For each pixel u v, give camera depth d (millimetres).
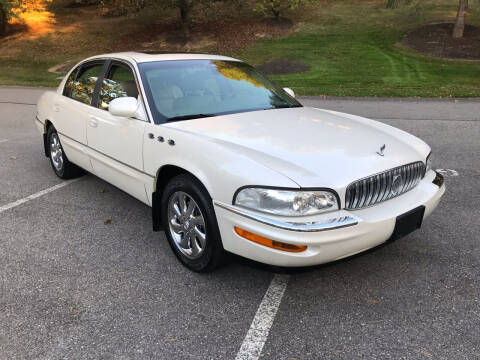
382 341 2492
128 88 3779
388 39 20766
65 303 2857
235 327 2623
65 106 4723
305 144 2973
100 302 2871
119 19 28047
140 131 3459
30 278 3154
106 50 22688
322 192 2555
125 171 3760
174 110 3504
